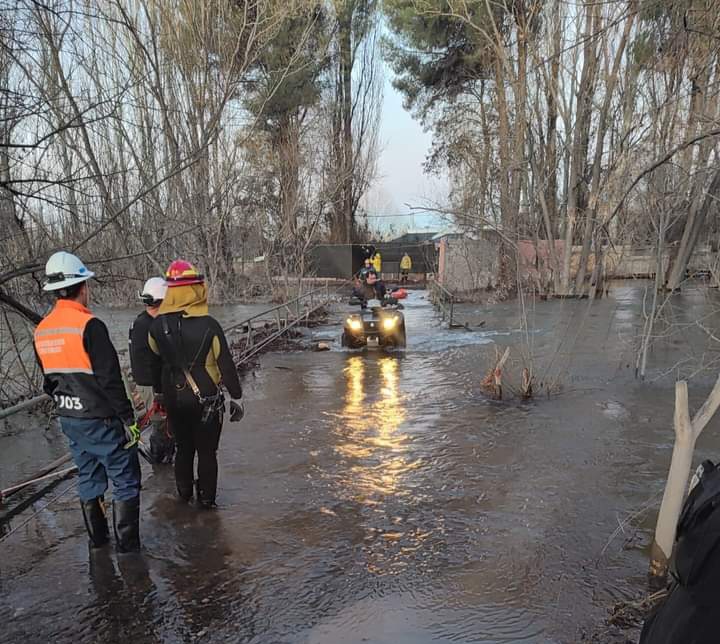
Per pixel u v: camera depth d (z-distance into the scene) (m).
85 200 8.29
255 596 3.62
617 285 29.05
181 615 3.44
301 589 3.68
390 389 9.16
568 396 8.56
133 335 5.21
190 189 13.88
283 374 10.52
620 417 7.45
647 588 3.64
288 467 5.82
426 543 4.25
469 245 27.30
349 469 5.74
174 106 13.40
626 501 4.94
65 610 3.52
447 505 4.89
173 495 5.19
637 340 12.30
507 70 22.92
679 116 12.83
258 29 15.10
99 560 4.10
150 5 13.47
